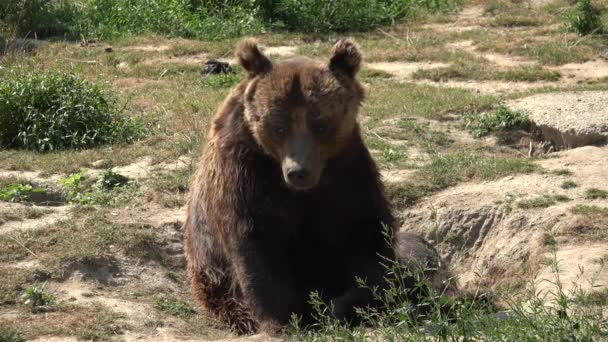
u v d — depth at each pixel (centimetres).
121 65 2352
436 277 1073
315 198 1002
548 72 2172
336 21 2812
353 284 1009
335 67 997
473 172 1441
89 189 1429
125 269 1173
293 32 2767
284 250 1007
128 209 1343
